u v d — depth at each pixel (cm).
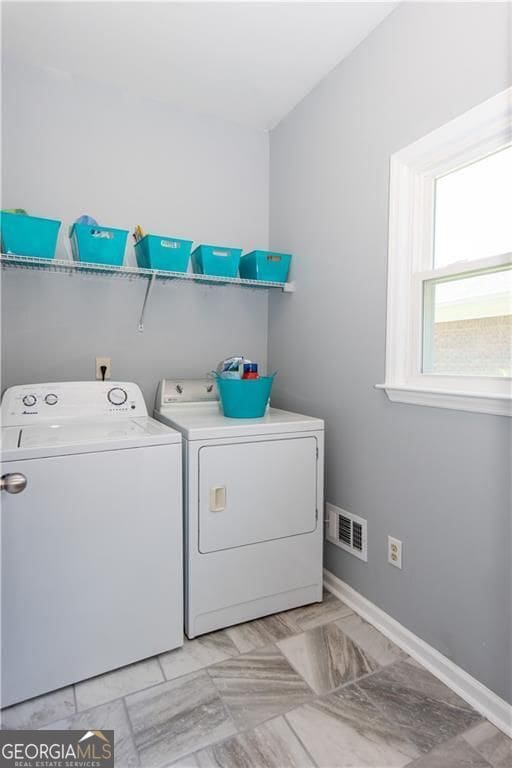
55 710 127
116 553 140
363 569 179
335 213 192
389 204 160
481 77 126
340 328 190
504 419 122
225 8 156
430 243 153
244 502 166
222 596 164
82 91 199
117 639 142
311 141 208
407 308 158
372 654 153
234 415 187
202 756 114
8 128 185
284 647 157
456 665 137
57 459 130
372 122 169
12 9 157
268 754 114
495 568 126
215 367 238
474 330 139
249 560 169
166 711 128
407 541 156
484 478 128
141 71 195
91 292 205
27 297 192
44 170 193
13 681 127
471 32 128
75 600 134
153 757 114
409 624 155
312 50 180
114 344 212
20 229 165
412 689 137
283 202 234
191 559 157
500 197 130
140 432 154
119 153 208
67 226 198
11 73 185
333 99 192
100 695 133
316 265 206
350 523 186
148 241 189
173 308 225
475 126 128
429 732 121
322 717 126
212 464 159
